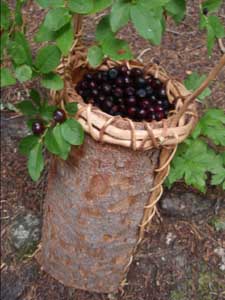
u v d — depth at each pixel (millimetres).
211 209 771
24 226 774
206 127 701
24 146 530
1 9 443
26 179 816
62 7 464
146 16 452
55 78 498
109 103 559
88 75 590
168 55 932
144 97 576
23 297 724
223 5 967
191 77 709
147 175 573
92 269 675
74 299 711
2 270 745
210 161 700
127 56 484
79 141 514
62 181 603
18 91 876
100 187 575
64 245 663
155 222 763
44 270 734
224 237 753
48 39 478
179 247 744
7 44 464
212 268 728
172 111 568
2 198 808
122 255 661
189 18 992
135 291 718
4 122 858
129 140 521
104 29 484
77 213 611
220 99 860
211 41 552
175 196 773
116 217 604
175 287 716
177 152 704
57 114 515
